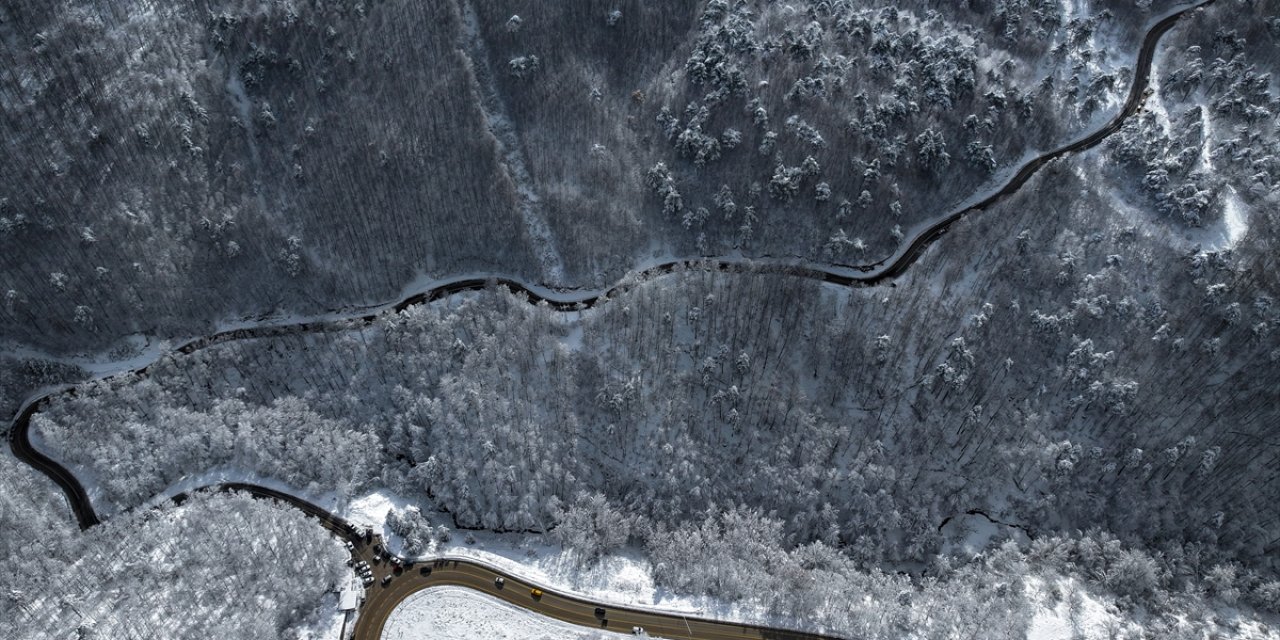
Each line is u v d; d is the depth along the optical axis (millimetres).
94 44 131125
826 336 117312
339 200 128000
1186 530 107750
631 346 116938
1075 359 113875
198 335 121125
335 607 94625
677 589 99500
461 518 106062
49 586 93000
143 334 120062
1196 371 114062
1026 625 97062
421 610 95188
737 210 129250
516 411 111062
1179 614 100875
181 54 134500
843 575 101062
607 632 94188
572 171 133875
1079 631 96938
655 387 113812
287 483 107562
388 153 130500
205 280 122375
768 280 118938
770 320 118188
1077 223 126312
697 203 131125
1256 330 113500
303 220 127250
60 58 128875
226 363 116500
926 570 106750
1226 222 127438
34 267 116312
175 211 123500
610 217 128375
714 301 118062
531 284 128625
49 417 110312
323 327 123188
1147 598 101812
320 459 107562
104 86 127750
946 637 94812
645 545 107125
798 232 129375
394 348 116938
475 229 130500
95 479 107000
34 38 129625
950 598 98500
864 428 112750
